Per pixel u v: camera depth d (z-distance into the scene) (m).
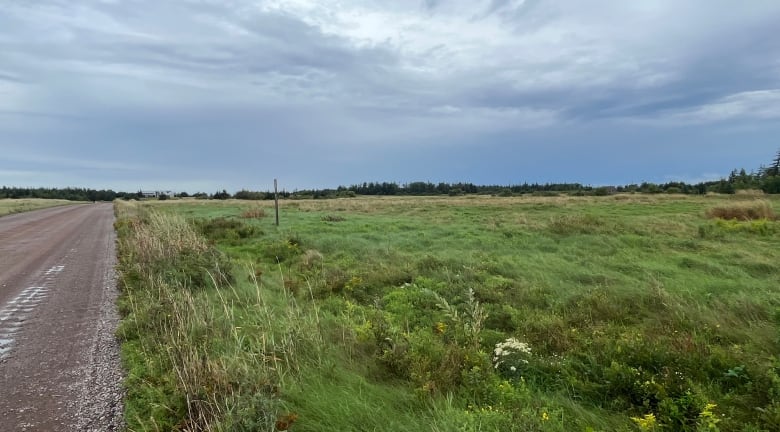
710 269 10.26
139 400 3.66
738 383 3.92
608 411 3.67
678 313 6.41
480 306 7.17
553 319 6.24
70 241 17.05
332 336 5.23
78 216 35.28
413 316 6.80
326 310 6.98
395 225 21.36
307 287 8.42
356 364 4.44
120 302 6.87
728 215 21.55
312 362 4.32
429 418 3.29
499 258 11.77
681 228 17.38
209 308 5.67
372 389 3.79
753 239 15.10
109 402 3.76
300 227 20.33
